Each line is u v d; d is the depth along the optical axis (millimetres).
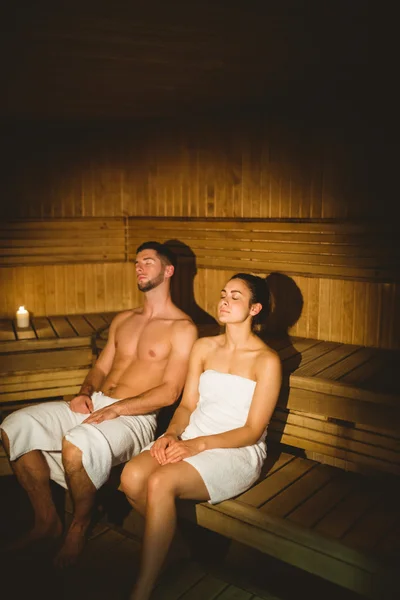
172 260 2672
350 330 3021
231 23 1932
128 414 2404
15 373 3051
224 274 3449
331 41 2145
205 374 2318
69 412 2498
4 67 2404
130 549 2348
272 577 2303
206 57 2303
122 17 1852
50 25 1921
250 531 2061
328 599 2191
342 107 2898
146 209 3771
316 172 3047
